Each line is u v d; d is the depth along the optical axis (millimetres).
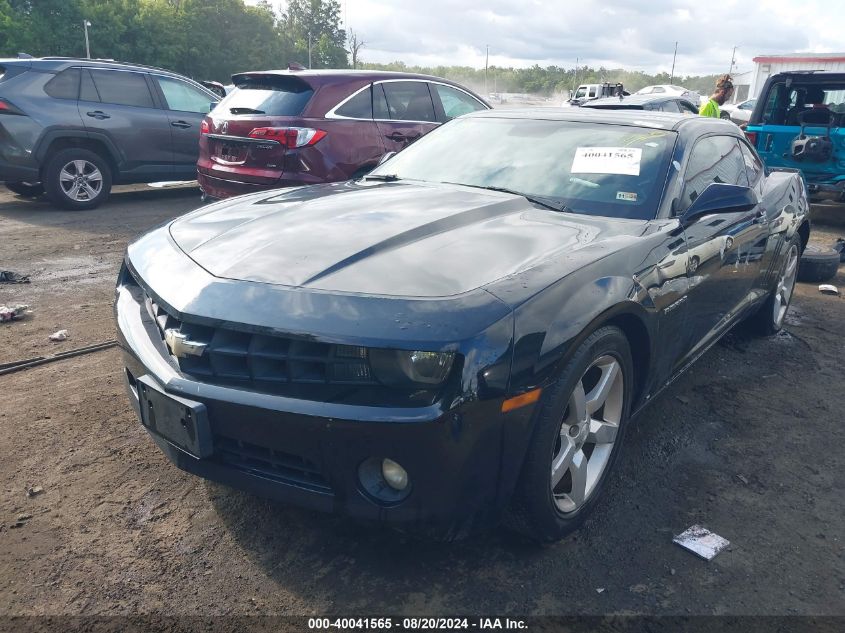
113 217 8422
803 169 8680
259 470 2178
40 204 9156
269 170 6457
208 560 2379
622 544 2537
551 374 2160
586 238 2691
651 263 2717
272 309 2105
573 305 2262
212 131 6891
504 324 2049
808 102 9094
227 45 71250
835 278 6633
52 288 5457
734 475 3055
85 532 2502
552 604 2223
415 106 7395
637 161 3262
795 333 5023
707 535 2602
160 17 62094
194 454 2184
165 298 2311
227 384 2133
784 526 2689
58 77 8383
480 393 1981
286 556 2408
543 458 2225
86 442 3107
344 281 2184
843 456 3258
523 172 3391
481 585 2297
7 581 2246
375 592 2250
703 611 2215
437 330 1974
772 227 4207
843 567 2459
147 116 9031
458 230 2668
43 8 54188
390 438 1951
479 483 2088
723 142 3967
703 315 3361
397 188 3350
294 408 2008
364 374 2008
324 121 6508
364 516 2072
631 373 2730
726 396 3889
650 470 3072
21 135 8109
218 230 2730
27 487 2758
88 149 8766
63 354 4078
